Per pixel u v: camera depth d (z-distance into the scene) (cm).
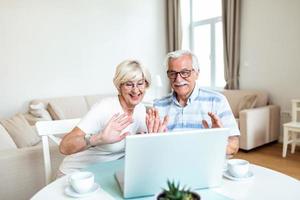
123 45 537
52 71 468
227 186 103
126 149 85
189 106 156
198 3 545
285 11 392
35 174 190
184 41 568
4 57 427
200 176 97
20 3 433
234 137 145
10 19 427
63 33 474
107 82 525
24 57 442
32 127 296
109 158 147
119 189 104
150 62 571
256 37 434
